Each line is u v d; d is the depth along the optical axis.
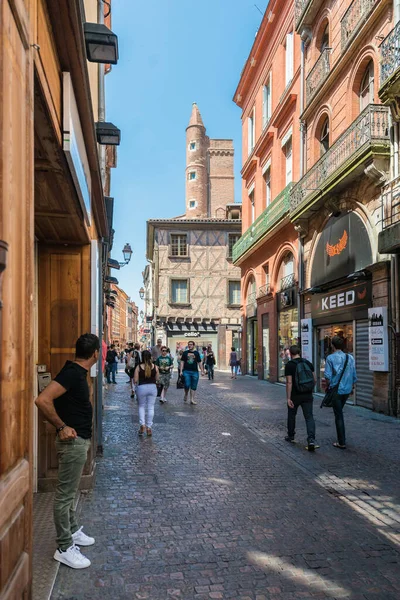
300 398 7.29
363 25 11.66
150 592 3.09
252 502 4.80
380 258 10.86
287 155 18.66
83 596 3.02
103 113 9.02
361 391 11.73
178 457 6.59
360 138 11.12
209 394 15.06
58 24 2.95
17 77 2.00
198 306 33.53
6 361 1.82
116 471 5.87
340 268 12.89
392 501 4.89
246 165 24.08
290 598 3.04
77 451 3.43
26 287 2.13
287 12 18.30
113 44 4.89
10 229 1.88
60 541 3.43
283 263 18.77
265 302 20.64
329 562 3.53
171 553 3.64
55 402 3.51
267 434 8.30
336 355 7.33
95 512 4.48
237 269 33.91
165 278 33.47
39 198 3.98
